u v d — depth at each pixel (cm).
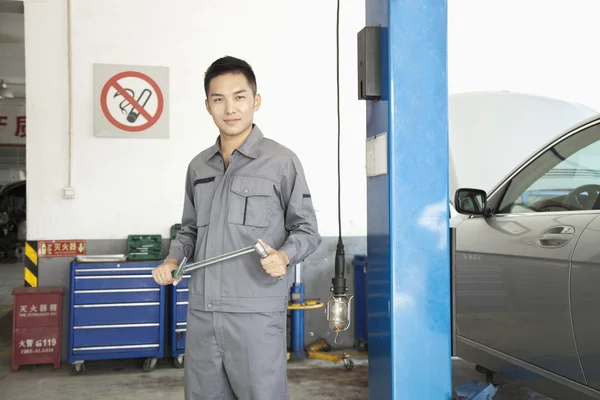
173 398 353
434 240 177
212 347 169
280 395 169
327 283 472
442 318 177
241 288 166
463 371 390
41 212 425
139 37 436
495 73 498
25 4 419
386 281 178
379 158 183
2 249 1218
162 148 441
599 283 212
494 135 439
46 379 391
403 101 175
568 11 505
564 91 508
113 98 432
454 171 432
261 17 456
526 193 298
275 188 173
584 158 262
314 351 447
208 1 446
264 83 459
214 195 175
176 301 414
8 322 599
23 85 1047
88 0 428
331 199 471
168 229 442
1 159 1641
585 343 221
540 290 248
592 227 226
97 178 432
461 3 492
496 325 285
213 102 172
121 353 402
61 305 412
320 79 467
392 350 175
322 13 466
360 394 357
